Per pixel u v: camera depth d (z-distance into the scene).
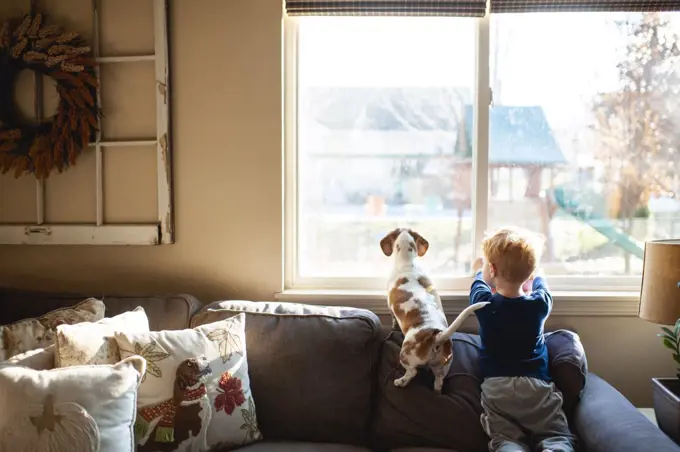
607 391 1.79
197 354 1.70
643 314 1.87
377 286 2.29
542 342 1.89
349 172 2.30
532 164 2.27
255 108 2.19
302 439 1.85
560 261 2.28
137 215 2.25
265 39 2.17
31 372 1.43
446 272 2.29
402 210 2.30
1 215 2.28
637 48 2.23
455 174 2.28
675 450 1.39
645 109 2.25
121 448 1.43
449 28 2.26
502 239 1.87
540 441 1.72
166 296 2.05
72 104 2.19
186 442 1.63
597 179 2.27
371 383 1.92
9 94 2.23
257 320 1.94
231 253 2.24
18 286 2.30
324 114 2.29
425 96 2.28
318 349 1.89
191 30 2.18
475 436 1.79
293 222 2.28
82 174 2.26
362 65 2.28
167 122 2.18
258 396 1.86
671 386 1.76
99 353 1.63
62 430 1.38
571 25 2.23
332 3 2.15
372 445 1.88
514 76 2.25
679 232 2.27
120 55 2.21
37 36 2.18
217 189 2.22
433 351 1.77
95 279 2.28
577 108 2.26
